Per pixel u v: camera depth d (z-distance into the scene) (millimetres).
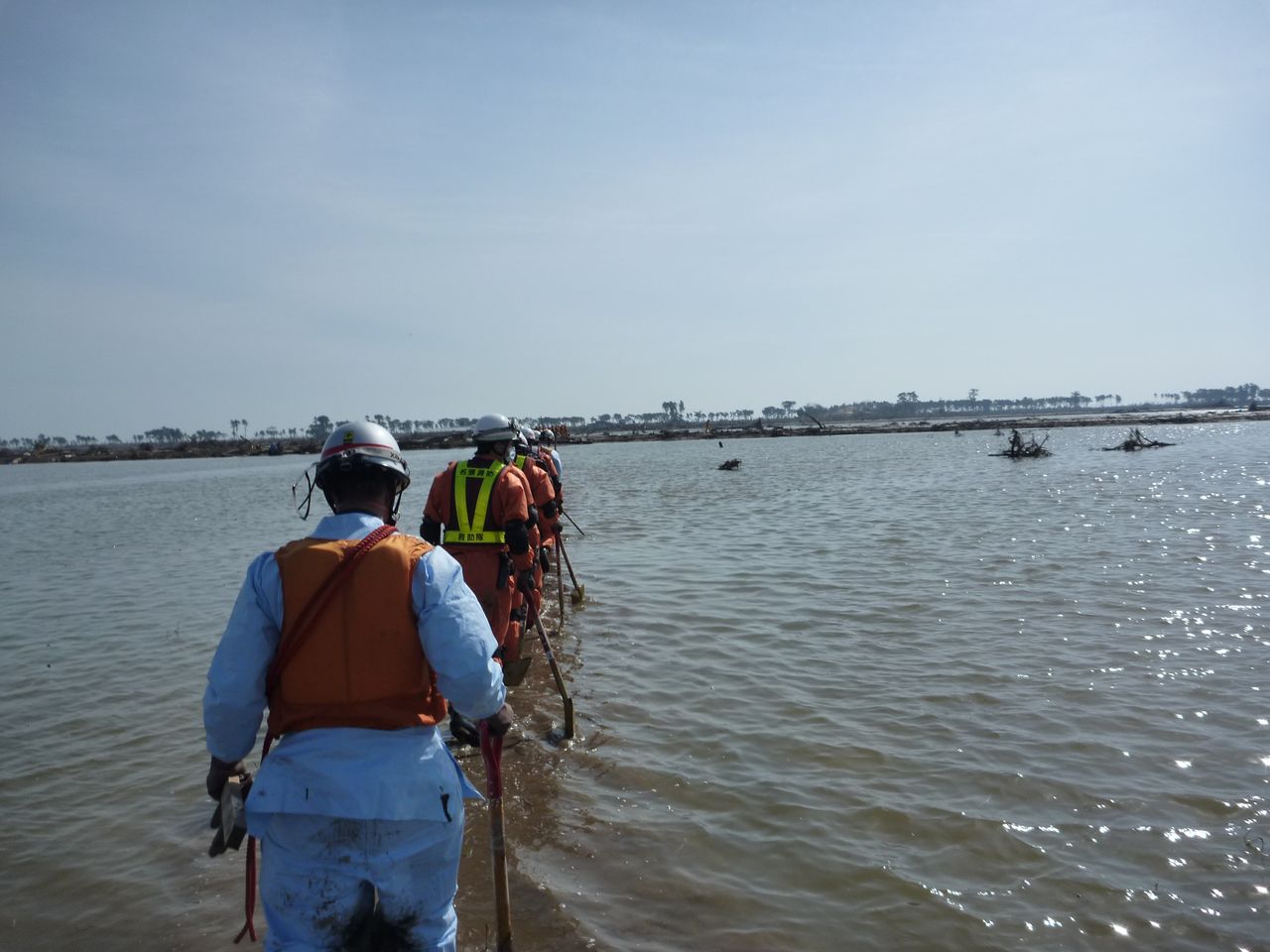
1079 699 6277
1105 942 3580
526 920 3820
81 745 6105
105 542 18641
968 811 4680
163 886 4262
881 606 9359
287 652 2496
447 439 83750
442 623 2500
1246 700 6137
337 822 2420
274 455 91438
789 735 5824
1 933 3869
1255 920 3688
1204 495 19594
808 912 3850
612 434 111750
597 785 5168
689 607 9633
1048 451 37562
